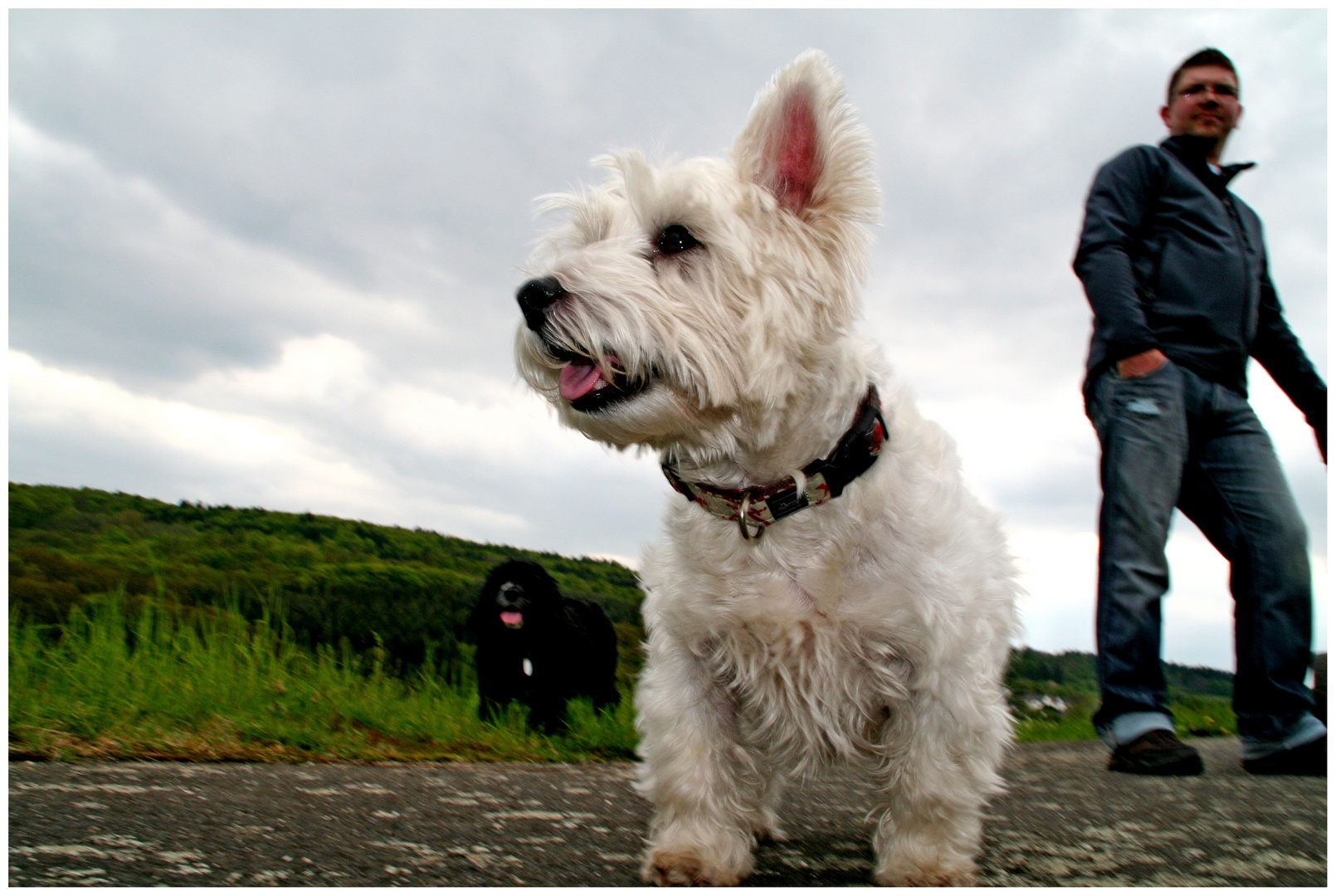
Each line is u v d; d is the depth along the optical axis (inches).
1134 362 146.9
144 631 175.0
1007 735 83.0
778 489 78.3
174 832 80.1
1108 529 151.7
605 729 193.2
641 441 86.5
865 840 99.5
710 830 78.3
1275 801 119.8
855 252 89.9
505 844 84.3
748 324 83.2
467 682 238.5
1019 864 82.8
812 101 89.9
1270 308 163.6
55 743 129.4
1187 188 152.2
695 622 81.2
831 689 79.3
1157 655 150.3
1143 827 101.1
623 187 97.3
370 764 142.6
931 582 77.5
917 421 87.9
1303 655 145.4
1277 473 149.0
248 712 156.9
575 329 83.5
